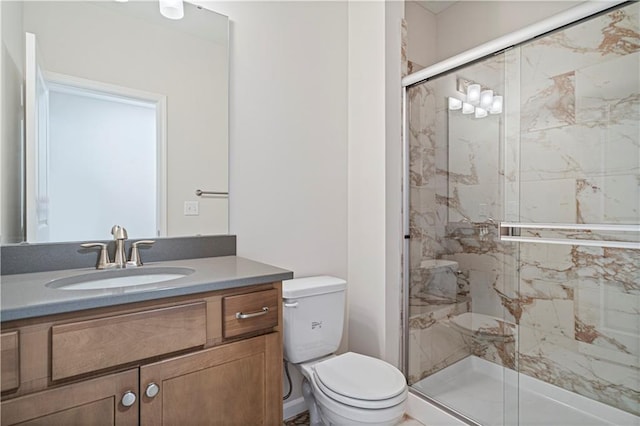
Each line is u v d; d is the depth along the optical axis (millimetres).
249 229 1665
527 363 1828
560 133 1606
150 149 1403
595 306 1634
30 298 795
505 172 1763
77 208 1245
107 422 836
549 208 1645
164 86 1433
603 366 1618
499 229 1807
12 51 1131
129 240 1347
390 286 1870
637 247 1388
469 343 1956
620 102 1442
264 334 1139
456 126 1871
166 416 926
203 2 1524
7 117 1123
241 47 1635
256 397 1104
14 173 1135
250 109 1666
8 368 718
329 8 1976
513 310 1851
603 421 1621
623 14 1352
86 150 1266
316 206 1921
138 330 880
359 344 2000
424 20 2604
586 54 1513
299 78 1843
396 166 1916
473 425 1613
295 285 1591
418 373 1929
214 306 1023
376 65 1899
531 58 1653
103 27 1303
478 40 2422
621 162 1447
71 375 789
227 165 1592
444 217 1941
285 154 1790
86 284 1127
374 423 1156
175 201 1461
